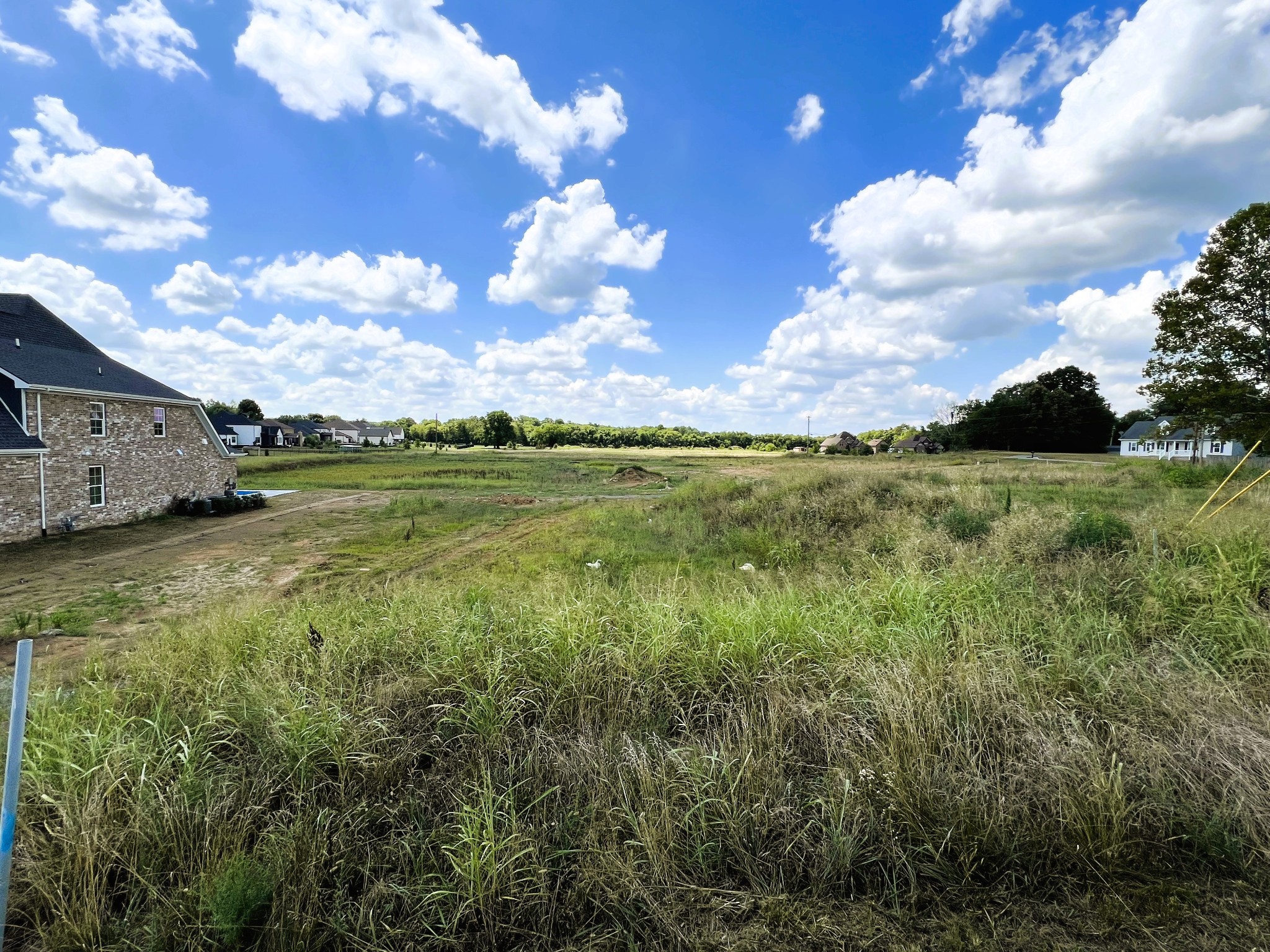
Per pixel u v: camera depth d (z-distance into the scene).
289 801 3.12
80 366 18.31
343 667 4.46
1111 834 2.58
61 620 7.80
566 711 3.79
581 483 32.47
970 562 6.84
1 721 4.03
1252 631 4.23
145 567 11.55
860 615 5.05
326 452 59.34
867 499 12.52
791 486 14.94
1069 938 2.24
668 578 8.48
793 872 2.65
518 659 4.27
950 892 2.48
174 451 20.22
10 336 18.17
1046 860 2.60
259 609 6.38
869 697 3.59
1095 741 3.20
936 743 3.14
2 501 14.26
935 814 2.73
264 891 2.41
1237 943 2.17
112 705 3.97
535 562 10.85
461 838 2.63
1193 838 2.63
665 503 17.72
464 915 2.46
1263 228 17.92
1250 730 3.12
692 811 2.78
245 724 3.76
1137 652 4.29
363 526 16.75
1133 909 2.35
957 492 12.65
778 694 3.70
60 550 13.46
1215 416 19.50
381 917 2.47
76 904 2.49
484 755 3.34
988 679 3.60
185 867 2.69
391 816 2.97
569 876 2.64
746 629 4.52
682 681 4.06
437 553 12.66
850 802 2.82
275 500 23.73
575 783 3.11
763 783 2.97
